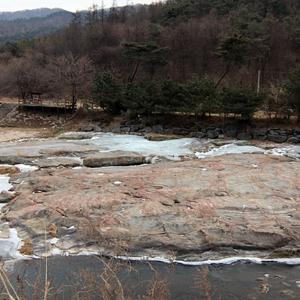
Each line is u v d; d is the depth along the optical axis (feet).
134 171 69.00
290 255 45.98
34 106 126.52
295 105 100.73
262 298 37.83
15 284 37.60
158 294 26.05
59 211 52.26
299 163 72.13
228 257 45.52
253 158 76.38
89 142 94.68
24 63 174.60
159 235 47.47
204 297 37.52
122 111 116.67
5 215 53.06
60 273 40.42
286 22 189.57
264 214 51.47
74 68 137.80
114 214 51.13
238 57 125.59
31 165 76.48
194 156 83.56
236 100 99.71
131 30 203.92
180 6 231.71
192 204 53.62
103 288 23.90
